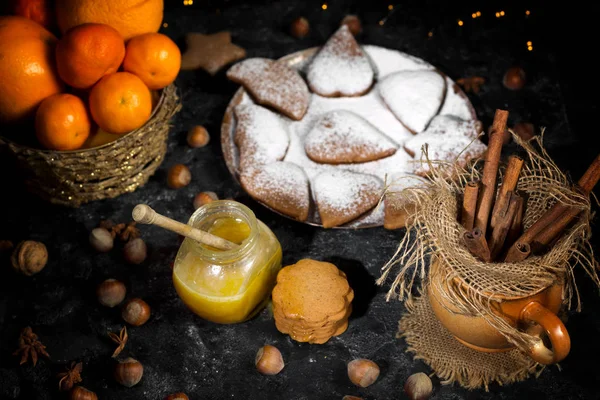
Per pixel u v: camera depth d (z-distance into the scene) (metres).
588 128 0.77
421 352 0.62
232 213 0.60
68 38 0.63
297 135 0.75
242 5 0.89
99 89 0.64
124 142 0.66
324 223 0.67
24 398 0.62
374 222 0.68
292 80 0.77
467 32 0.86
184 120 0.79
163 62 0.66
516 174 0.54
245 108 0.75
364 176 0.70
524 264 0.53
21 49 0.64
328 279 0.62
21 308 0.67
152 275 0.68
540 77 0.81
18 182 0.74
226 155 0.73
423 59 0.83
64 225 0.72
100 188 0.70
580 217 0.54
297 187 0.69
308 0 0.89
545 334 0.60
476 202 0.56
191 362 0.63
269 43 0.85
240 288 0.60
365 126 0.73
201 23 0.87
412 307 0.65
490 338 0.56
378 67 0.79
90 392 0.61
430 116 0.74
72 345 0.64
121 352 0.64
